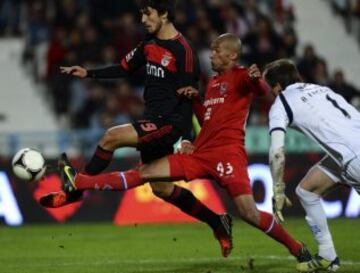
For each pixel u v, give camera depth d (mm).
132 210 51656
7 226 50375
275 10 70125
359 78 73188
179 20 64750
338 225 46500
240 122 27344
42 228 48719
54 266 32156
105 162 27578
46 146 55938
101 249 37875
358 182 26688
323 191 27609
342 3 76500
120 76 29500
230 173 26938
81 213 51531
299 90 27016
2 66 70375
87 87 63156
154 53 27750
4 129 66500
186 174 27422
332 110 26766
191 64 27672
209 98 27719
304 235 41938
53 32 66250
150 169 27469
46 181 51219
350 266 30047
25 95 68500
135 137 27297
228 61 27422
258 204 52125
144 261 33250
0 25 72938
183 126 27875
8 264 33031
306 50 63469
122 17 65500
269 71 27469
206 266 31172
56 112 64688
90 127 62562
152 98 27828
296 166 53125
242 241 39344
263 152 52719
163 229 47031
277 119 26469
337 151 26391
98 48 62625
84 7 67062
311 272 27438
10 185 51094
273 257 33156
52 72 64062
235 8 69562
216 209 51594
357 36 75375
